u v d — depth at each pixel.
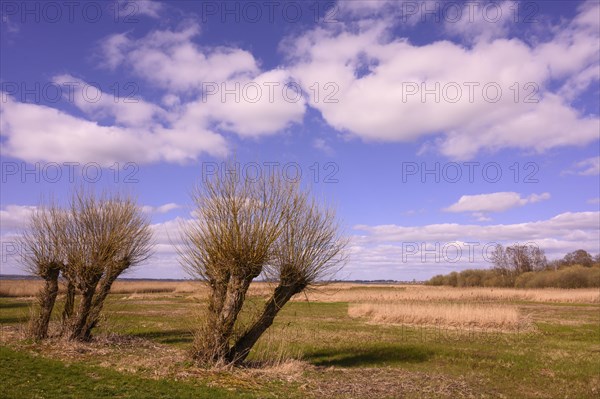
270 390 13.63
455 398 14.01
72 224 21.50
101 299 21.55
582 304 61.66
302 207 16.83
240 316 16.88
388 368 18.17
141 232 22.72
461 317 34.59
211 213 16.47
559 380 16.91
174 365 15.68
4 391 11.92
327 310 48.75
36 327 21.08
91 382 13.30
